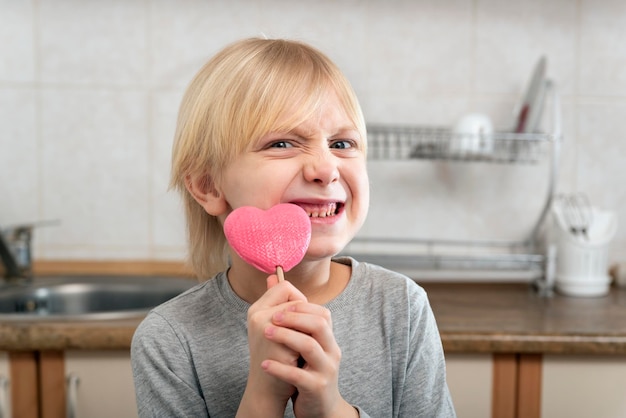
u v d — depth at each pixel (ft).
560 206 5.83
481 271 5.93
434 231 6.25
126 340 4.31
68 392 4.40
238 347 2.87
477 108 6.14
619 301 5.37
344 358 2.87
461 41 6.09
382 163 6.19
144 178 6.19
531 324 4.58
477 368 4.48
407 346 2.96
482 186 6.22
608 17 6.09
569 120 6.17
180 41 6.07
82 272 6.14
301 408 2.34
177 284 5.75
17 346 4.29
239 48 2.93
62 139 6.12
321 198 2.60
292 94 2.67
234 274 3.02
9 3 5.97
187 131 2.90
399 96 6.12
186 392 2.77
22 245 5.86
